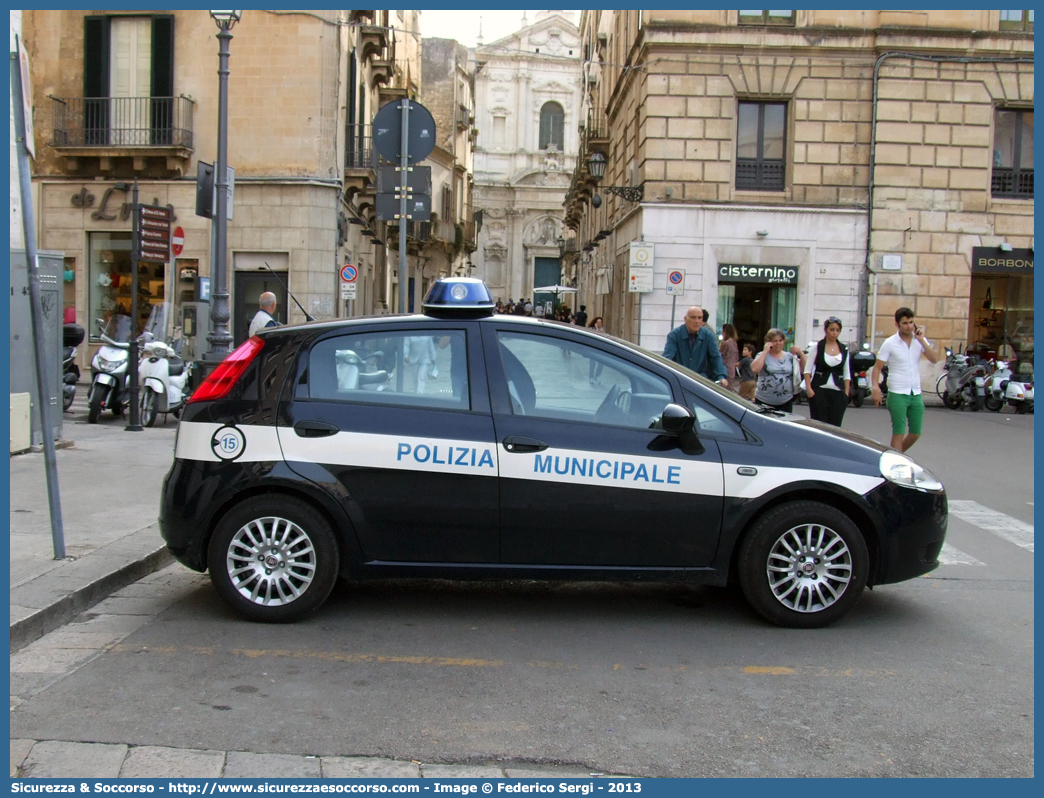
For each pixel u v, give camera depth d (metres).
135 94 22.20
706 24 24.14
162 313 16.78
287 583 5.30
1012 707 4.35
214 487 5.29
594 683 4.54
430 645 5.03
